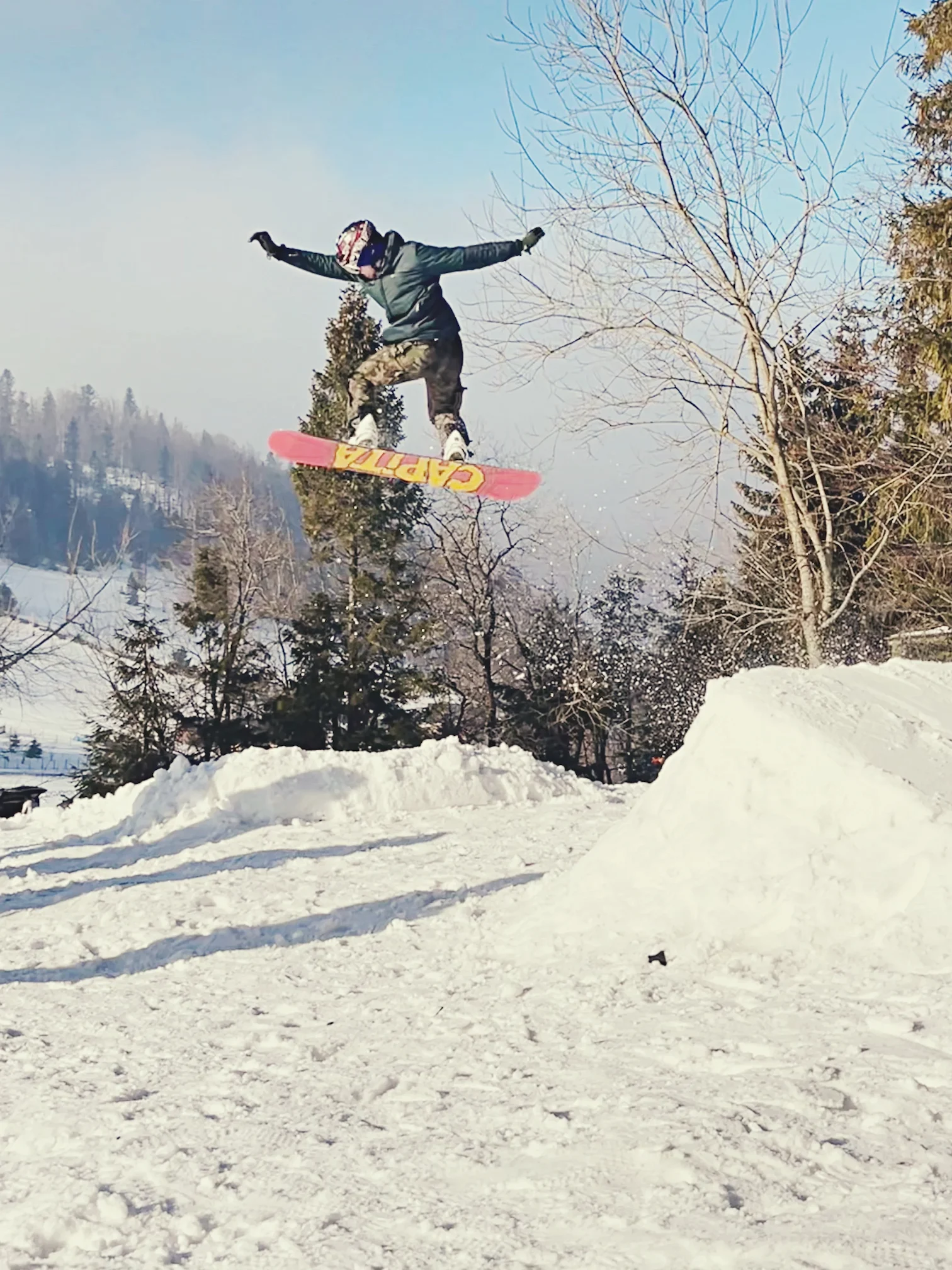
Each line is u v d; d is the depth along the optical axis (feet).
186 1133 13.83
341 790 43.91
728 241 52.85
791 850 19.06
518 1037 15.85
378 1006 19.15
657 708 128.88
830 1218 9.30
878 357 58.49
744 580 67.10
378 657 105.40
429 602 109.91
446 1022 17.33
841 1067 12.59
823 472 60.29
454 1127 12.71
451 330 28.12
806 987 15.80
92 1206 11.84
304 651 106.01
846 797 19.10
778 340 54.13
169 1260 10.52
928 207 56.65
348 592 106.83
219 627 116.06
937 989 14.62
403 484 104.73
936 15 59.00
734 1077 12.82
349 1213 10.82
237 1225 11.04
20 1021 21.12
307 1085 15.25
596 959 18.97
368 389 28.76
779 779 20.25
